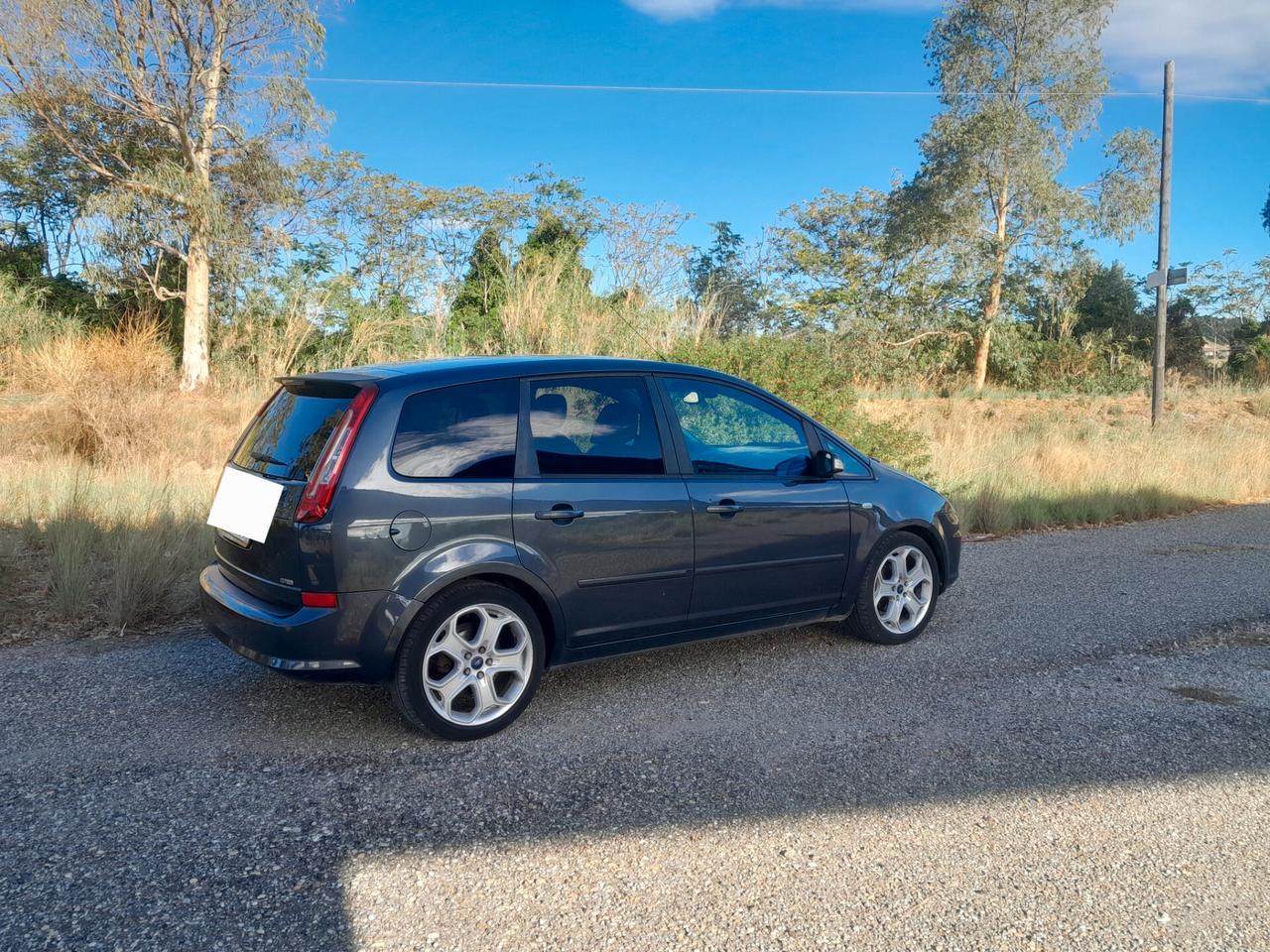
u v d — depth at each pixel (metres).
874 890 2.84
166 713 4.24
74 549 6.14
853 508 5.09
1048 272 30.48
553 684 4.69
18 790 3.46
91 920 2.65
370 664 3.75
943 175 30.09
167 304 25.27
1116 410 20.81
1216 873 2.93
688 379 4.72
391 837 3.15
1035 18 29.27
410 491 3.79
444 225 32.84
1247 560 7.77
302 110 23.42
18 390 14.25
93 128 23.84
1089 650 5.26
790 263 36.81
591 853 3.05
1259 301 36.31
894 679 4.75
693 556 4.50
